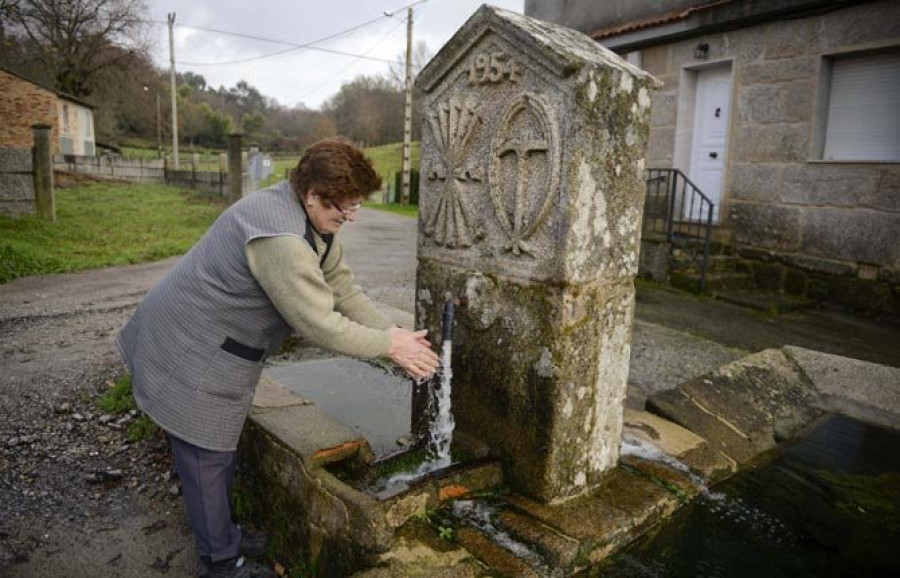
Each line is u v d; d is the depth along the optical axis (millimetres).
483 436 2395
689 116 8797
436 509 2127
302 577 2184
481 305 2336
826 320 6621
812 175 7328
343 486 2020
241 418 2004
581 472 2262
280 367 3924
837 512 2479
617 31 9094
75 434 3281
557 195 2016
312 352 4215
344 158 1806
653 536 2230
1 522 2514
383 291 6816
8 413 3488
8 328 5180
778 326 6184
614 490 2350
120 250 9164
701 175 8773
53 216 10969
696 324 6082
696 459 2672
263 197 1900
